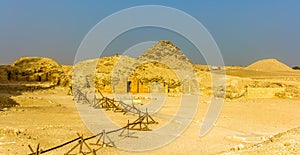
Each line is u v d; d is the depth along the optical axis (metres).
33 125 19.80
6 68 64.75
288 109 32.41
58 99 37.91
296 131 15.43
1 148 13.80
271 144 13.28
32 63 66.62
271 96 46.44
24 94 41.38
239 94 45.28
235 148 14.42
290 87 50.72
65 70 67.00
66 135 17.34
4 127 18.14
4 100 31.12
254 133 18.81
